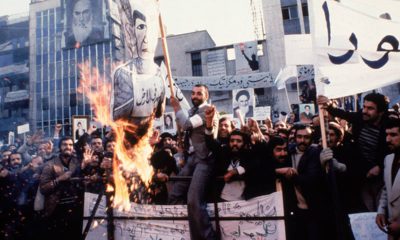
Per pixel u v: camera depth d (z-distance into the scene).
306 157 3.46
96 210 3.68
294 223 3.38
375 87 3.74
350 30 3.81
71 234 4.21
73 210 4.25
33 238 4.36
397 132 2.90
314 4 3.80
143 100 3.68
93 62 31.59
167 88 6.11
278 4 22.98
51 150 6.29
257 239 3.26
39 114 32.44
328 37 3.76
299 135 3.50
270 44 22.83
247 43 22.95
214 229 3.36
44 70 33.00
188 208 3.22
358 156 3.58
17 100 34.16
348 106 8.82
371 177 3.36
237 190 3.42
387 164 3.01
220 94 22.91
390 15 3.95
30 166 4.95
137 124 3.73
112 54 31.36
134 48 3.73
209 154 3.31
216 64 23.83
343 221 3.13
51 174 4.20
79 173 4.36
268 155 3.47
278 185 3.33
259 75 20.45
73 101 31.84
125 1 3.78
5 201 4.66
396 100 9.91
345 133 4.02
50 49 32.97
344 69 3.73
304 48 5.82
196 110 3.49
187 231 3.45
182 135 4.43
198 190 3.23
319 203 3.34
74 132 7.27
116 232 3.64
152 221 3.56
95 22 31.67
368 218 3.46
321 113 3.43
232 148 3.49
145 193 3.78
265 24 23.06
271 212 3.26
